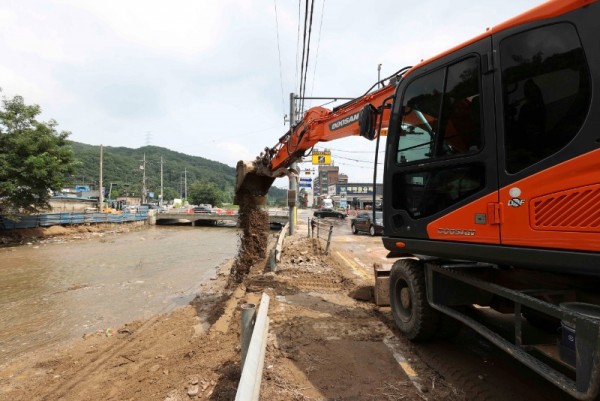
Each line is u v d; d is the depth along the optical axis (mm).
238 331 6012
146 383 4820
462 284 4402
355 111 6219
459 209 3662
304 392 3592
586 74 2637
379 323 5723
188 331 7059
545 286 3436
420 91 4285
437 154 3979
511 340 3900
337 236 21969
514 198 3080
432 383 3789
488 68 3379
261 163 9344
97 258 17703
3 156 21938
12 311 9273
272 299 7332
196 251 20281
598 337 2277
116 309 9383
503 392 3617
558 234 2730
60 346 6953
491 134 3312
